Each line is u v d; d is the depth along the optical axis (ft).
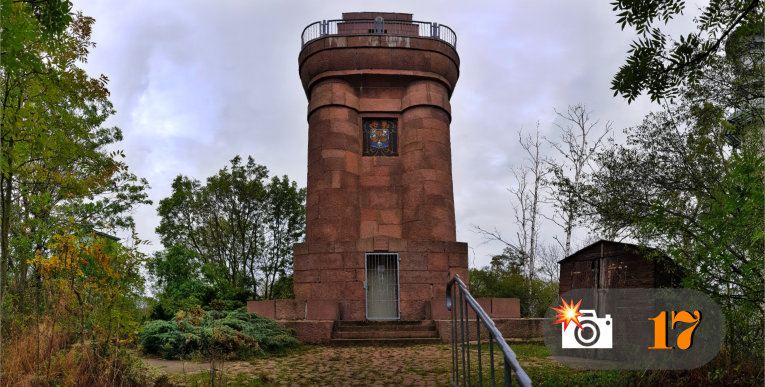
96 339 20.72
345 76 60.75
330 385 25.17
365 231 58.54
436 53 61.72
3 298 21.39
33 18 14.47
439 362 32.12
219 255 88.48
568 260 47.52
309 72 62.28
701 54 13.09
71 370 18.48
